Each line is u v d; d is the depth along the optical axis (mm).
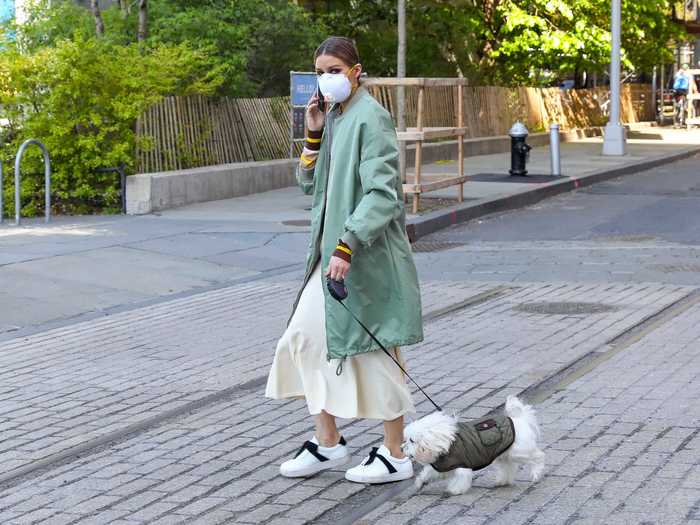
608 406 6824
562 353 8352
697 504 5094
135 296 11133
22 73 16719
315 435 5809
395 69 27547
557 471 5621
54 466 6082
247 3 22703
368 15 27812
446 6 29328
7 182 16938
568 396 7105
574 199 19875
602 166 24469
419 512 5137
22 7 21000
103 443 6473
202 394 7492
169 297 11141
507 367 7965
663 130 39750
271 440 6398
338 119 5309
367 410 5348
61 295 11008
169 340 9211
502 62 32156
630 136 36312
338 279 5082
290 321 5457
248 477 5742
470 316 9906
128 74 17094
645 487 5344
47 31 20406
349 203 5234
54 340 9266
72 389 7703
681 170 25312
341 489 5504
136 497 5496
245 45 21922
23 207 17109
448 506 5191
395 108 25938
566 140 34344
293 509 5254
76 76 16359
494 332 9188
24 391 7672
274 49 22562
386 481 5523
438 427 4973
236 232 14977
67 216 16828
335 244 5250
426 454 4969
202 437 6504
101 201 17391
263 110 21141
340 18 27328
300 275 12391
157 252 13422
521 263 12977
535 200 19516
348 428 6504
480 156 28172
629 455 5844
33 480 5828
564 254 13586
